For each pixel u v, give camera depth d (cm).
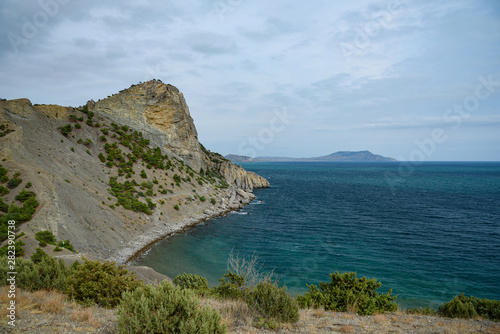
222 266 3331
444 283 2842
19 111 4788
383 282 2866
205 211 6319
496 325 1296
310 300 1451
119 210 4462
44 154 4359
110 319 869
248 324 923
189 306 711
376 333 987
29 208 2744
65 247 2695
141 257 3534
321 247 4003
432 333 1035
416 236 4541
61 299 1051
